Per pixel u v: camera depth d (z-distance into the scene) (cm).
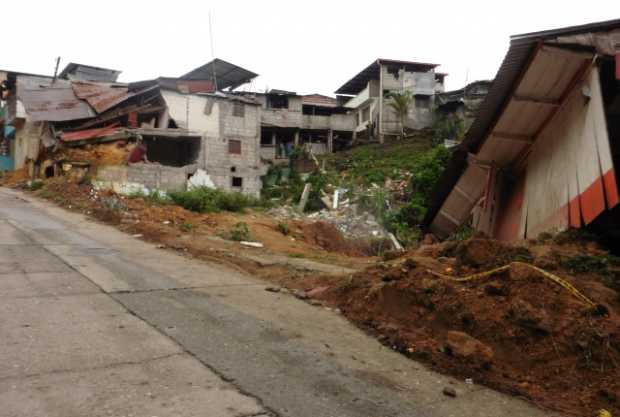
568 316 421
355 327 532
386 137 4125
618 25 676
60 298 566
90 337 439
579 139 735
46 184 2116
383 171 3136
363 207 2369
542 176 857
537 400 362
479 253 548
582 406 352
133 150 2333
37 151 2681
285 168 3469
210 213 1769
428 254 679
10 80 3077
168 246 1036
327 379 384
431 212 1302
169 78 2717
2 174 2922
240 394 344
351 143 4166
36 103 2441
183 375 369
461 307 477
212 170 2659
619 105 762
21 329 448
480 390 383
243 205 2066
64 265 756
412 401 356
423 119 4203
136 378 357
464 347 426
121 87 2780
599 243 650
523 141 917
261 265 884
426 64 4194
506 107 836
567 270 528
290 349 446
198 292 643
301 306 607
